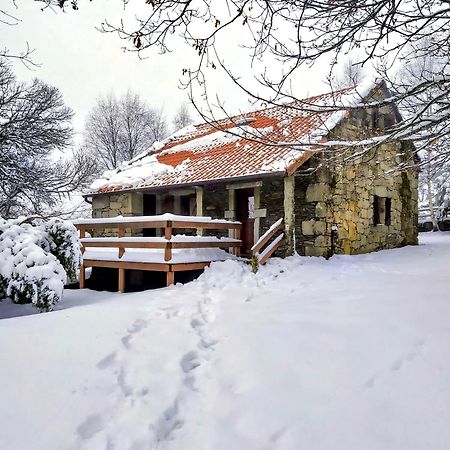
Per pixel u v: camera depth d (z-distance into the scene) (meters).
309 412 2.54
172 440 2.46
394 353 3.09
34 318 4.48
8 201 11.92
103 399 2.79
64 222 6.47
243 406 2.70
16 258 5.64
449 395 2.51
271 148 9.94
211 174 9.89
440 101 4.12
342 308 4.32
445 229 19.55
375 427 2.33
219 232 10.50
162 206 12.12
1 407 2.57
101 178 13.54
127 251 8.14
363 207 10.49
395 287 5.21
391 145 11.59
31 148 11.27
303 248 9.22
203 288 6.49
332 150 4.87
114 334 3.88
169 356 3.46
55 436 2.37
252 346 3.56
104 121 30.00
